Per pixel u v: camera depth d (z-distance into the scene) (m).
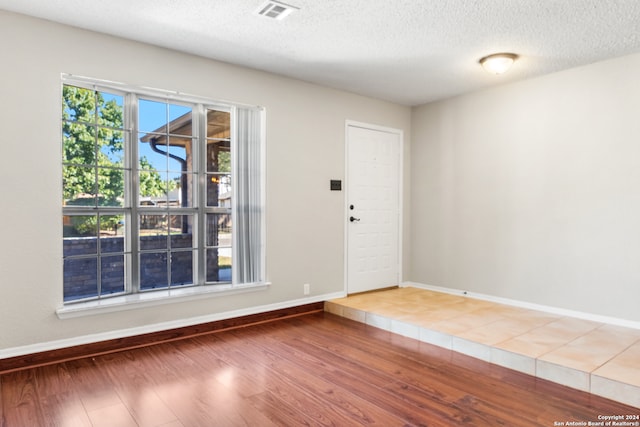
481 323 3.63
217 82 3.76
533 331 3.40
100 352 3.15
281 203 4.19
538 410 2.30
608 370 2.57
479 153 4.67
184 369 2.86
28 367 2.86
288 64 3.86
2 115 2.79
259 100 4.02
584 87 3.84
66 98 3.14
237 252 3.90
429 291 5.08
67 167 3.14
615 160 3.65
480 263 4.66
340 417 2.21
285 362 3.00
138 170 3.49
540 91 4.15
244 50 3.52
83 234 3.22
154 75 3.42
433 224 5.18
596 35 3.18
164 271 3.63
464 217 4.82
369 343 3.44
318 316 4.31
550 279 4.07
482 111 4.64
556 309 4.02
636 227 3.54
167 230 3.65
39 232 2.92
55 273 2.98
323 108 4.53
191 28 3.10
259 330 3.80
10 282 2.81
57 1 2.69
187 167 3.76
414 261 5.43
